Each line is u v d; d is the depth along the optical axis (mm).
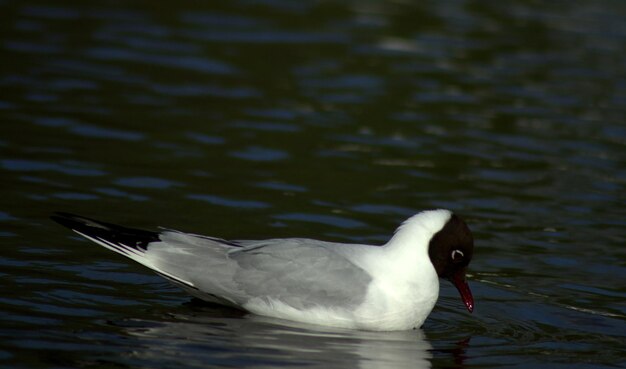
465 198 16344
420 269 11547
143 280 12523
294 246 11703
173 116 19141
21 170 15984
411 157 18031
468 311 12250
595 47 24516
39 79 20297
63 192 15250
